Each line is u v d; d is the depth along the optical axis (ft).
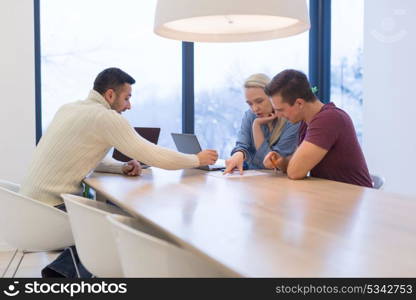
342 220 3.65
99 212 4.41
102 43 13.24
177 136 8.43
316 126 6.36
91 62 13.16
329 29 15.42
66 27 12.88
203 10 5.10
